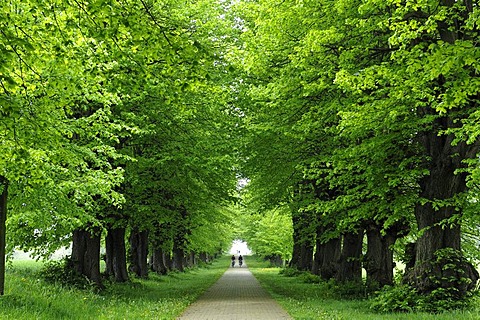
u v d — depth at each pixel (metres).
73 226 14.73
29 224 13.71
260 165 21.55
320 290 22.09
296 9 14.73
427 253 13.99
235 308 16.41
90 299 15.67
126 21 6.68
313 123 15.98
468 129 10.38
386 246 18.70
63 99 10.62
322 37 13.29
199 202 24.59
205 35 19.92
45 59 8.76
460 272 13.44
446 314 11.66
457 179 13.86
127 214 21.58
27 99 9.38
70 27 7.38
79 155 13.72
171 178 21.53
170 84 7.46
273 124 18.36
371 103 12.63
